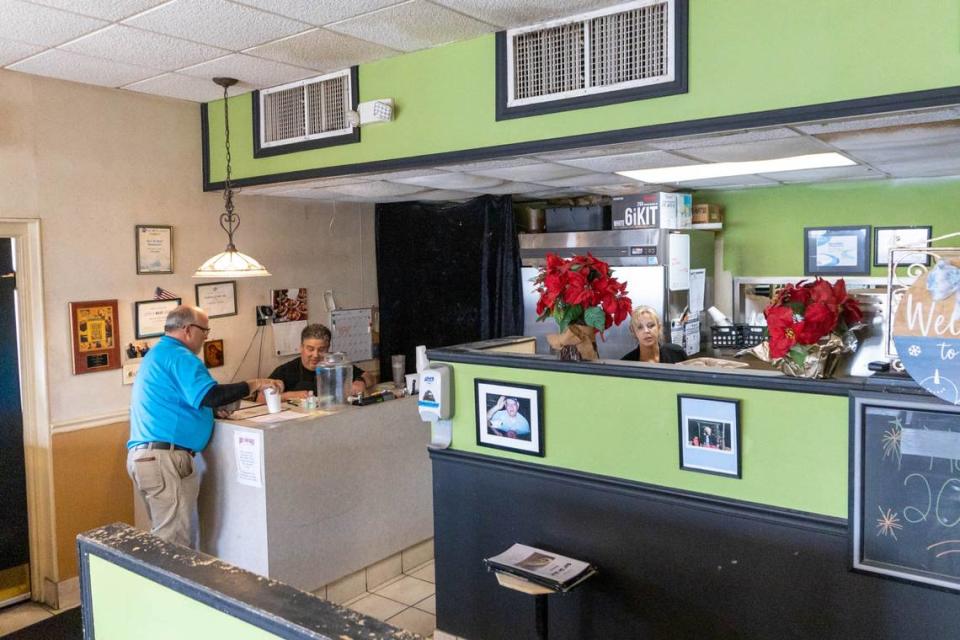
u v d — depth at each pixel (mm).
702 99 2600
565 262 2701
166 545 1604
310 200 4910
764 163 3639
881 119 2375
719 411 2357
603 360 2719
